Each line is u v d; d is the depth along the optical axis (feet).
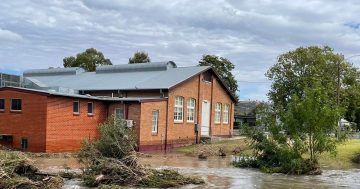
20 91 94.63
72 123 97.91
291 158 74.79
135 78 132.05
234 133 164.86
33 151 92.12
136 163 58.80
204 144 123.03
